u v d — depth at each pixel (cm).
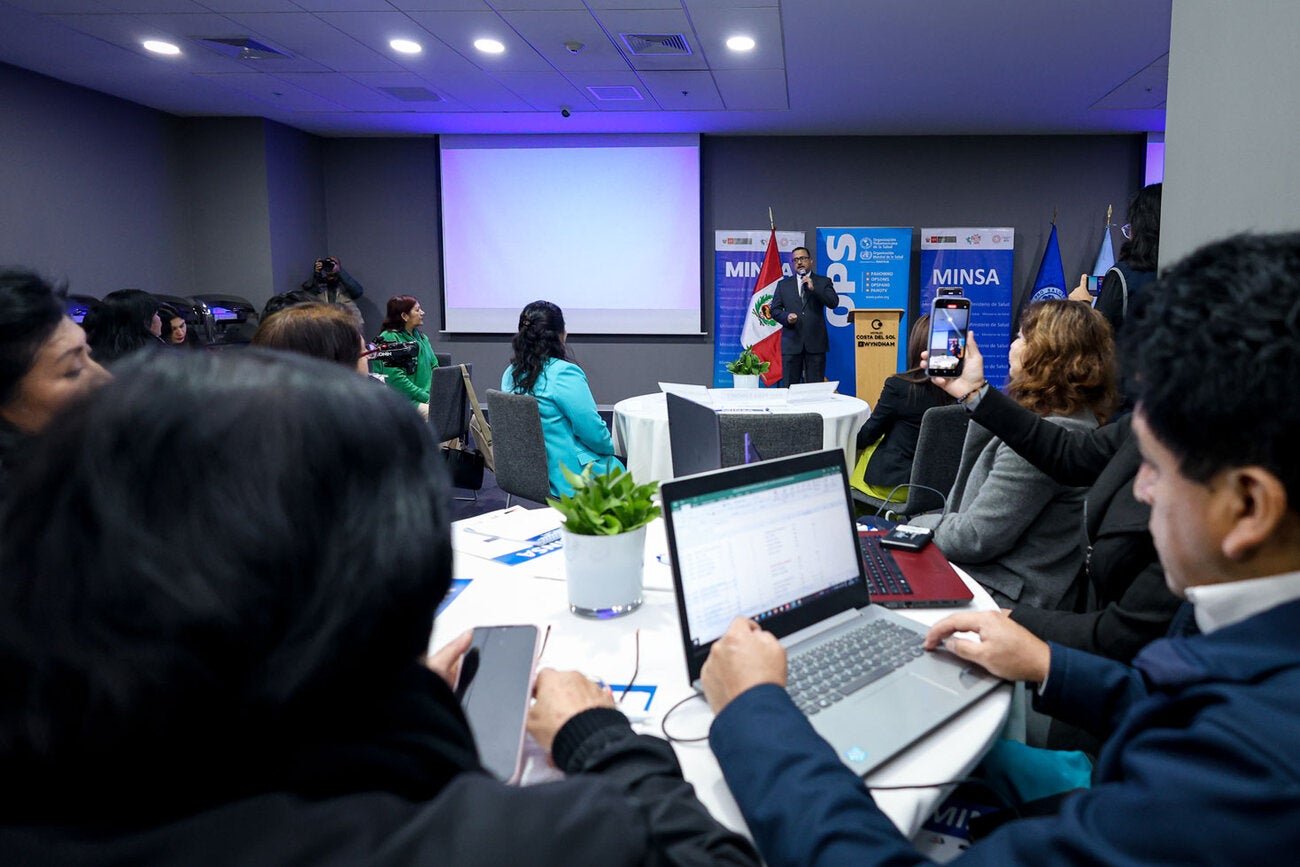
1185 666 53
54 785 32
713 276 738
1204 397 49
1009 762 111
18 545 33
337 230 757
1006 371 695
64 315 132
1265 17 141
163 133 639
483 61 496
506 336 754
